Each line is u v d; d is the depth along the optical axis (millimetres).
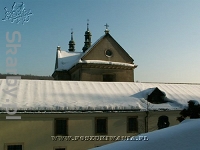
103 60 34969
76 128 21750
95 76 34344
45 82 26734
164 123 24422
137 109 23531
